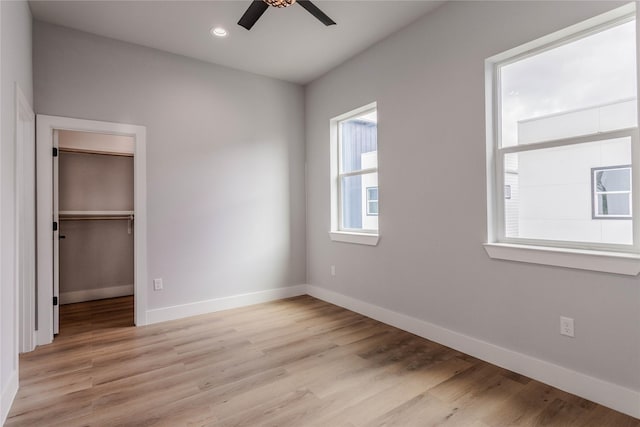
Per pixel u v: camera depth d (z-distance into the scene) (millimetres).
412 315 3014
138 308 3273
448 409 1863
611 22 1933
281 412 1848
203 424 1750
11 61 2066
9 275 1964
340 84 3805
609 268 1840
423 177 2889
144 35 3131
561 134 2164
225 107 3807
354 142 3922
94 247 4324
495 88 2473
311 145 4324
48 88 2898
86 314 3656
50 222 2895
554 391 2033
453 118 2645
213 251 3717
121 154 4453
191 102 3590
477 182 2486
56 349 2717
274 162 4168
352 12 2795
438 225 2773
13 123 2104
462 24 2568
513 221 2402
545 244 2229
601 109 1997
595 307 1918
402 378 2205
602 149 1991
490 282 2420
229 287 3820
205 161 3668
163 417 1811
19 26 2291
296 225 4359
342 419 1782
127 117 3246
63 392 2066
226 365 2414
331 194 4012
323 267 4152
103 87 3137
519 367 2254
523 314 2238
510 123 2428
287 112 4281
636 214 1854
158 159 3400
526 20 2189
